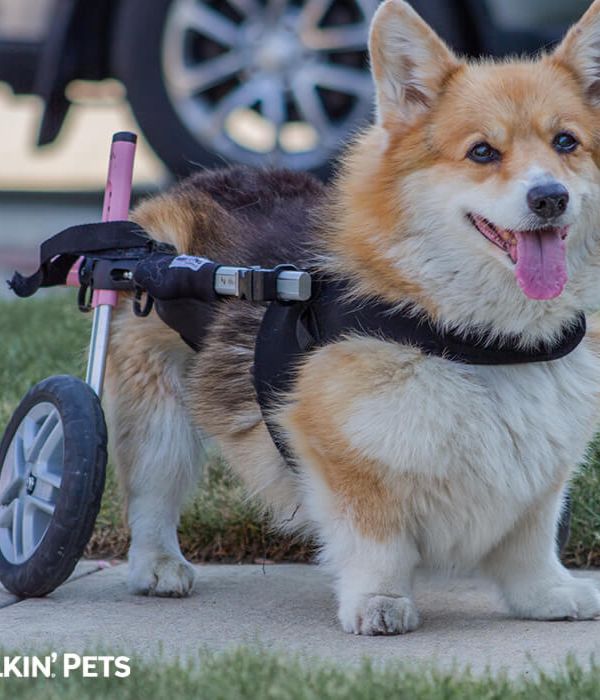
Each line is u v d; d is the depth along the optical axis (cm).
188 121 1648
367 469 696
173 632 705
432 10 1566
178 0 1627
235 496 915
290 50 1627
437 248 702
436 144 713
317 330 725
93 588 812
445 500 699
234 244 826
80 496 733
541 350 701
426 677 568
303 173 917
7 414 1035
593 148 718
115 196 821
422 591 804
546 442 702
